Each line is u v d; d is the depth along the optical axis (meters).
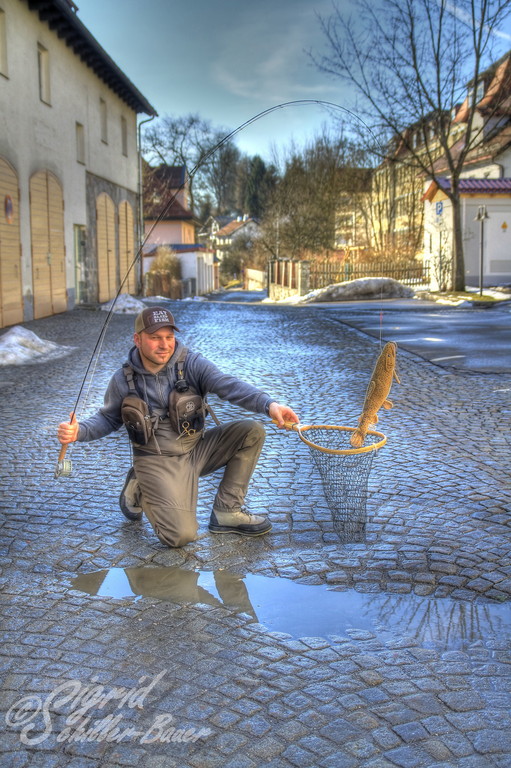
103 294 23.83
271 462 5.62
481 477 5.12
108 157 24.39
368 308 19.77
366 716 2.47
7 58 15.10
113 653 2.91
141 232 29.25
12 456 5.79
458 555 3.82
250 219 78.62
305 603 3.34
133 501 4.34
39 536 4.16
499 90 23.58
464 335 13.00
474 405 7.48
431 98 21.88
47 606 3.32
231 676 2.73
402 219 43.47
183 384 3.89
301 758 2.27
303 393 8.15
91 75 22.14
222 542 4.07
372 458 3.94
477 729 2.39
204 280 47.50
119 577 3.64
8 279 15.22
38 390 8.55
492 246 24.66
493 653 2.88
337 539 4.08
